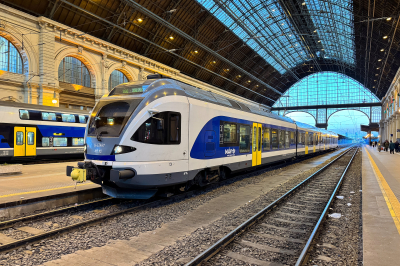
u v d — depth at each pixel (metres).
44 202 6.77
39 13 21.23
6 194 6.96
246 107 11.59
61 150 17.47
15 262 3.84
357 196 8.41
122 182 6.37
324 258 4.08
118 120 6.62
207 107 8.48
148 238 4.90
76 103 24.31
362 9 27.30
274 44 44.41
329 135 35.50
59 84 22.69
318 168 16.39
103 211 6.55
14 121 15.06
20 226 5.42
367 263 3.39
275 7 32.69
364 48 39.47
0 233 5.05
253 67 49.16
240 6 31.86
